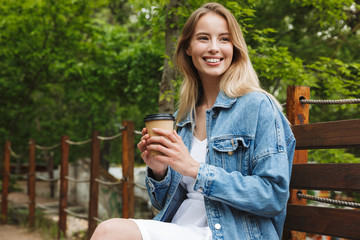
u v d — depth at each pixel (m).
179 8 3.77
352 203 1.81
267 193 1.50
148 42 7.52
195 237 1.60
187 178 1.82
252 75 1.78
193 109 1.98
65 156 6.28
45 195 11.25
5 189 7.84
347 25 6.32
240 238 1.58
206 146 1.73
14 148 11.25
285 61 4.39
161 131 1.56
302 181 1.99
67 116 11.86
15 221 7.88
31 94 10.41
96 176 5.29
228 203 1.54
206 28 1.80
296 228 2.05
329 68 5.05
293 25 6.56
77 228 7.29
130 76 7.52
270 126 1.58
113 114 11.03
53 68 8.61
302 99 2.17
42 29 8.05
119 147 13.92
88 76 8.18
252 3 4.01
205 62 1.80
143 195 8.06
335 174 1.83
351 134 1.79
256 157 1.57
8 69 9.13
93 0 8.49
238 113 1.64
